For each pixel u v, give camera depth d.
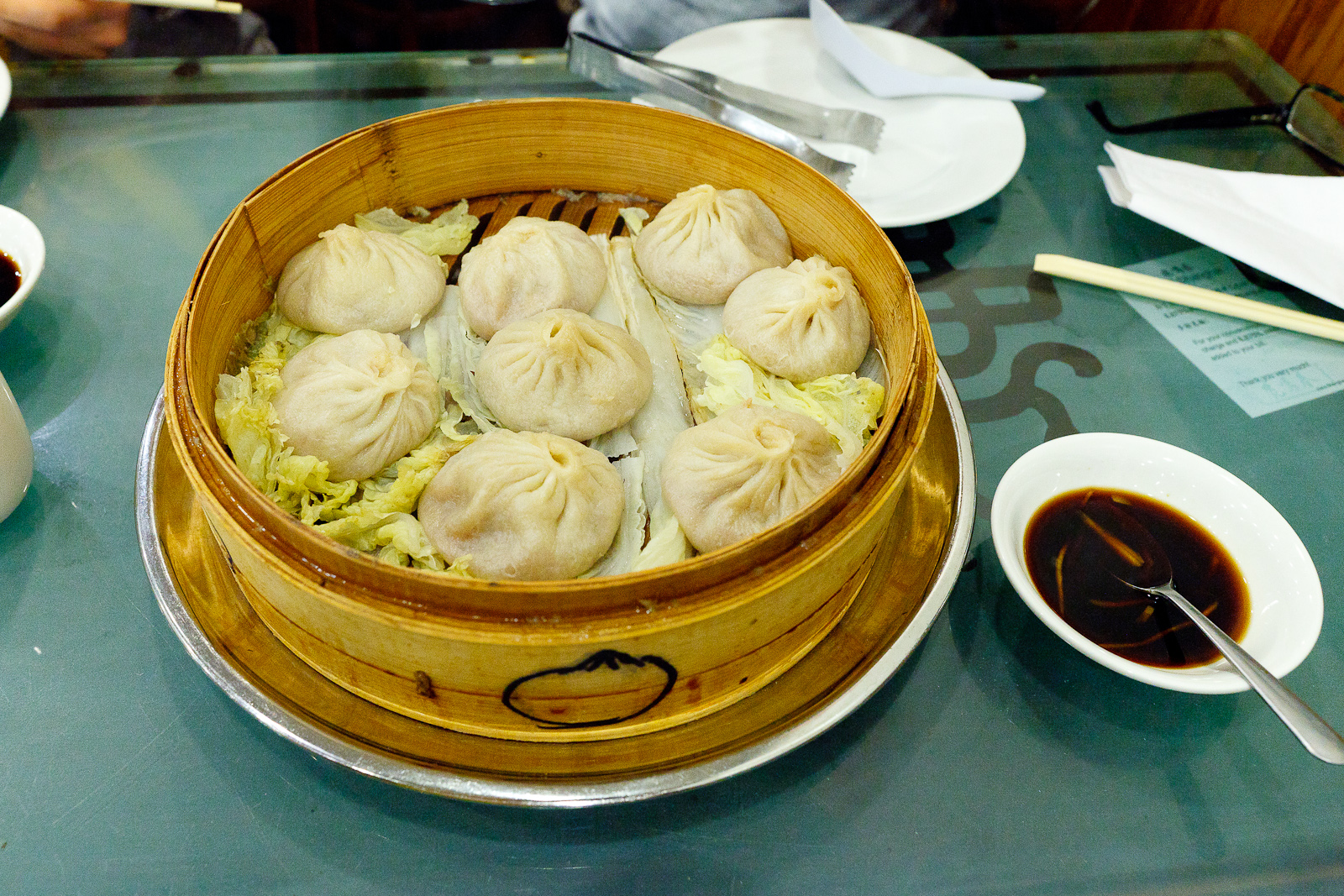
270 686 0.29
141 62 0.49
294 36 0.66
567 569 0.31
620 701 0.28
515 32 0.69
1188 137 0.52
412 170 0.39
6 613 0.32
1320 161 0.51
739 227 0.38
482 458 0.32
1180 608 0.31
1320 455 0.40
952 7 0.67
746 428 0.32
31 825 0.28
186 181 0.45
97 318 0.40
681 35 0.63
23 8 0.53
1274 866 0.29
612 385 0.35
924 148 0.49
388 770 0.27
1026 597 0.30
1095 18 0.71
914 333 0.31
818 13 0.50
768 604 0.27
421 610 0.26
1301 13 0.54
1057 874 0.29
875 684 0.30
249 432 0.32
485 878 0.29
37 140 0.46
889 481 0.29
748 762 0.28
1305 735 0.27
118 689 0.31
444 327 0.38
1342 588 0.36
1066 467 0.35
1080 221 0.48
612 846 0.29
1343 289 0.43
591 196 0.43
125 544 0.34
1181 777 0.31
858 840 0.30
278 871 0.28
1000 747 0.31
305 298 0.36
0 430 0.32
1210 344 0.43
